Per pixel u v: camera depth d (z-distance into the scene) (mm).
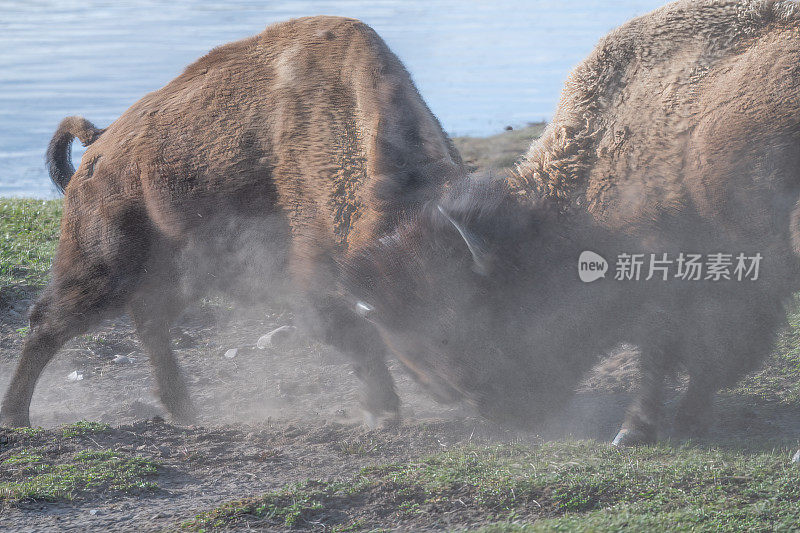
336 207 23328
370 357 24062
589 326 21141
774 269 21312
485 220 20406
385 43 25031
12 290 38312
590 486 17859
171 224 25750
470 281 19969
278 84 24734
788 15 20812
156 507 18109
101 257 26234
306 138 23984
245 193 24891
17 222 48656
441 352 20312
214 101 25422
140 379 31688
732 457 19672
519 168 22953
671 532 15508
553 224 21328
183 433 23484
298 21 25969
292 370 31734
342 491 18297
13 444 21672
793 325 30938
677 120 21062
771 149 20266
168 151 25484
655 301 21391
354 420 25047
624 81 21953
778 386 26156
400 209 21797
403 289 20016
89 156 26906
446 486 18266
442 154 23078
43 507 18031
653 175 21125
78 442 21859
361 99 23609
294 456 21625
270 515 17250
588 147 21906
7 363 31812
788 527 15578
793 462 18844
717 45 21344
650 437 21609
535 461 19797
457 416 24922
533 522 16531
